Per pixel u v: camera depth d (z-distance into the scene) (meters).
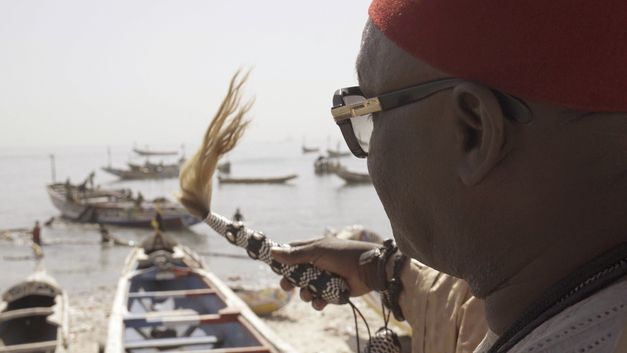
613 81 0.77
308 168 103.69
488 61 0.81
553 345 0.73
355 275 1.84
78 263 22.45
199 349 7.77
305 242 1.95
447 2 0.84
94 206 35.38
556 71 0.78
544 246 0.84
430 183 0.93
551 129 0.81
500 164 0.85
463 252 0.92
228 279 17.53
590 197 0.81
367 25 1.04
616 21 0.77
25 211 44.62
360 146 1.13
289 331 10.84
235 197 49.94
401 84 0.93
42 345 8.76
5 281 19.58
